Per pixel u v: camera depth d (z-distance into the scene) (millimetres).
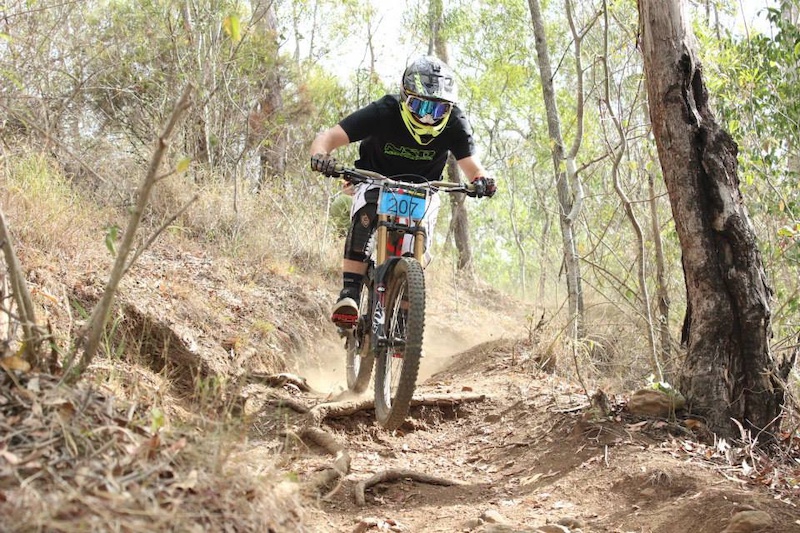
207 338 5250
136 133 8664
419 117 4520
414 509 3707
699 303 4406
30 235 4875
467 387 5453
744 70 7426
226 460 2668
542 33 8062
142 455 2488
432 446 4754
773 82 7531
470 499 3838
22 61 6539
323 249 8648
